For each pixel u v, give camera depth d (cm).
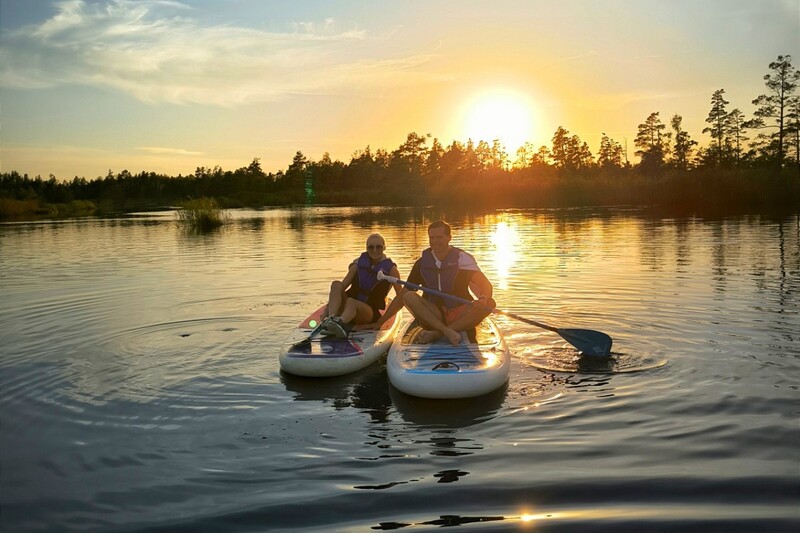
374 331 615
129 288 956
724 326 621
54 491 329
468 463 349
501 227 2050
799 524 278
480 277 592
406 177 8106
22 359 566
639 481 321
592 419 404
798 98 5112
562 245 1417
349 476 337
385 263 647
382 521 292
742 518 284
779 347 547
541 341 595
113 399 464
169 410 443
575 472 333
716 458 344
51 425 416
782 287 816
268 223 2698
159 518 300
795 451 349
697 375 481
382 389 489
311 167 8812
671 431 381
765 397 430
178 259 1344
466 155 8456
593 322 655
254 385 497
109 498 320
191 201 2816
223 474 344
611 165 8919
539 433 387
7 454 374
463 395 454
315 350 541
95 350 593
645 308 714
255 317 727
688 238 1498
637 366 509
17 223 3219
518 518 290
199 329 673
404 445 377
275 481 334
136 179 8800
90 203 6125
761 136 5309
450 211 3384
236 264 1230
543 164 8819
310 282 973
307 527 288
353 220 2755
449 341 556
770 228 1725
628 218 2347
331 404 455
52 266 1265
